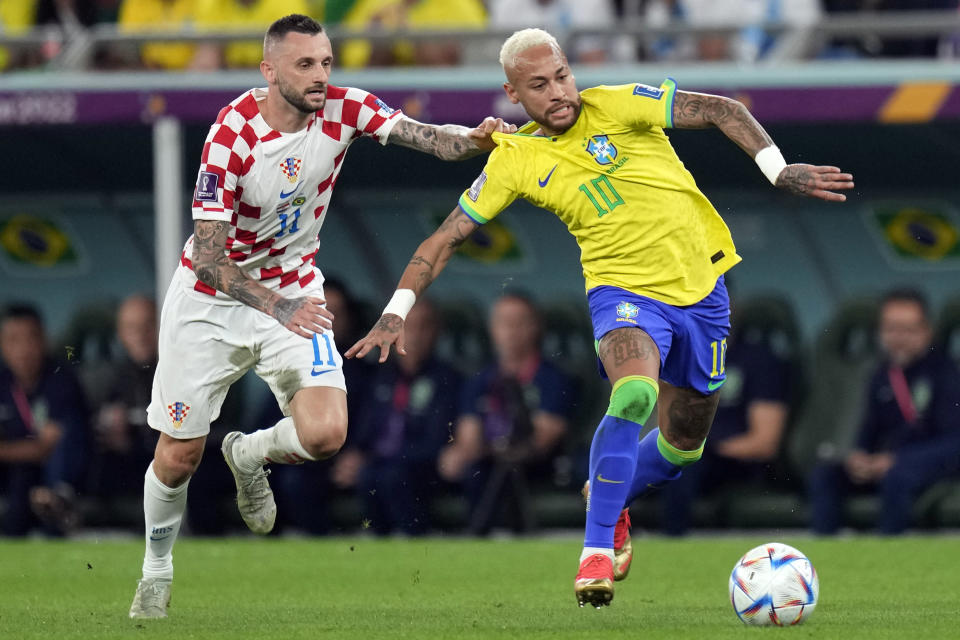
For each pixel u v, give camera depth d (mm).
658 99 18875
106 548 32781
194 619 19359
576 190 19141
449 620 18938
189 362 19406
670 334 19141
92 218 42406
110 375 42188
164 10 40469
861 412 39062
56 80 36438
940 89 35031
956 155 39219
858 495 37250
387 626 18203
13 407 38688
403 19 38906
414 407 37531
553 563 28453
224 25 39406
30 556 30781
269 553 31031
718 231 19750
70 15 42375
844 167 40438
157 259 41938
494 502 36906
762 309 38594
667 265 19141
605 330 19016
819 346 40281
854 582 24109
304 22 18359
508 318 38094
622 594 22797
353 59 38562
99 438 39469
